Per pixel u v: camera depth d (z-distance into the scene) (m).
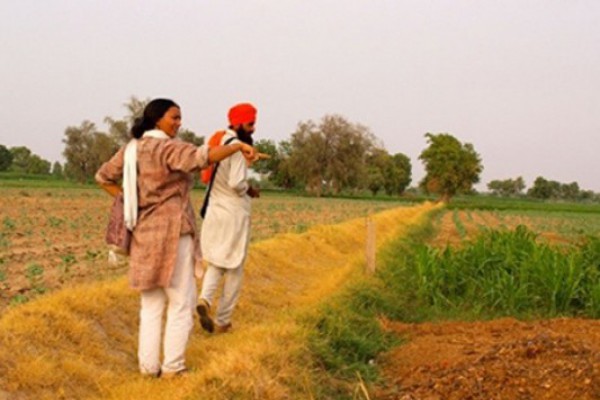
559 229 35.66
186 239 5.95
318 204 56.31
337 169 97.12
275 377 5.56
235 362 5.58
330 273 13.00
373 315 9.16
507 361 6.09
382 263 12.39
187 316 5.99
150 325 5.99
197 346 6.93
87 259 12.91
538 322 8.50
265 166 114.88
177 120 5.96
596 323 8.33
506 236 14.20
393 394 6.04
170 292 5.94
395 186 145.88
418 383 6.16
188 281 5.98
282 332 6.70
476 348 6.91
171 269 5.79
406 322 9.67
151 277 5.77
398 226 26.83
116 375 5.86
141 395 5.40
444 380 5.95
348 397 6.02
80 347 6.06
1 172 140.00
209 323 7.51
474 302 10.59
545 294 10.49
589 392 5.28
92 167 98.06
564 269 10.57
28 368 5.23
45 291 9.24
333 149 98.44
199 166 5.71
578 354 6.01
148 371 5.97
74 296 6.82
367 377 6.52
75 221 24.03
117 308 7.25
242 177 7.53
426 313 10.24
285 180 114.06
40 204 35.78
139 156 5.74
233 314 8.78
